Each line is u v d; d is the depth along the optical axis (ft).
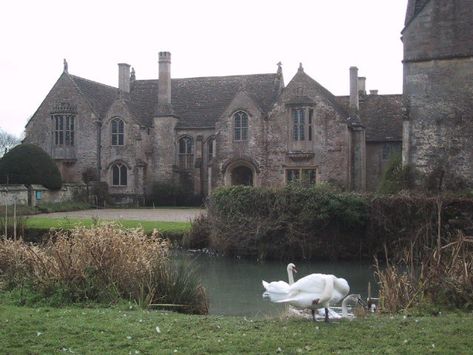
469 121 89.92
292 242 84.99
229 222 88.17
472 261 39.88
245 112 144.97
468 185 89.56
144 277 42.52
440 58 91.50
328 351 26.30
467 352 25.93
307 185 91.04
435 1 92.17
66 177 164.96
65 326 31.22
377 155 152.15
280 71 162.81
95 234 43.80
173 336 29.35
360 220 83.76
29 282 42.50
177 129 163.53
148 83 179.73
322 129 138.92
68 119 164.86
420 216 80.28
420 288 38.86
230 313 47.98
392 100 160.15
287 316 36.42
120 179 162.61
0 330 30.45
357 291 59.93
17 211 123.24
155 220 109.70
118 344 27.78
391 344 27.43
